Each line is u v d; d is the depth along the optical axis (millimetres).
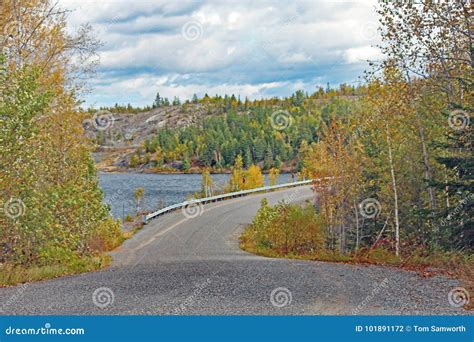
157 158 155125
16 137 17328
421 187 29578
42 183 18766
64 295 12711
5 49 22031
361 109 28500
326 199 32562
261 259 23297
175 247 30625
